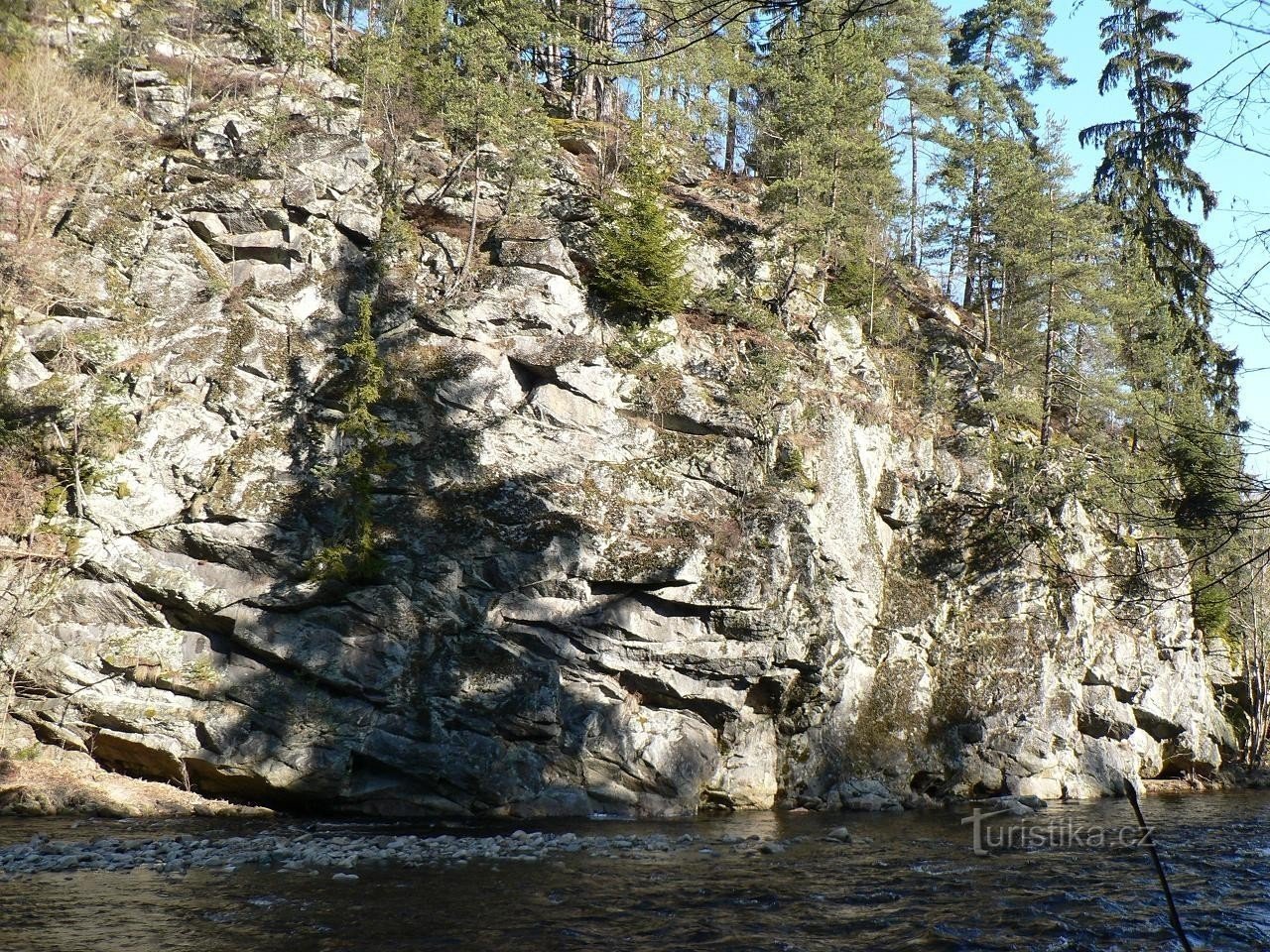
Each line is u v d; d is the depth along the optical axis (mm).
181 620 25953
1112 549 37688
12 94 31141
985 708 33375
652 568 28078
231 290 30312
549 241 33344
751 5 8961
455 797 25984
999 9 51000
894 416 37969
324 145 33281
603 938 13289
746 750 29375
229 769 24641
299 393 29188
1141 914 14891
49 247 28625
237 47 38781
